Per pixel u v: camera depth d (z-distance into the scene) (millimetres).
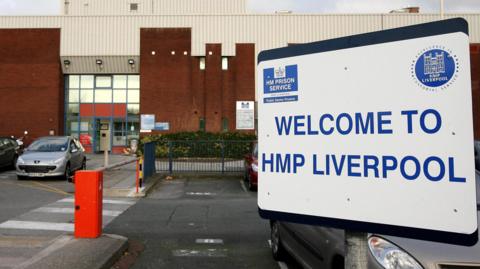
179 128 29484
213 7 39625
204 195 13211
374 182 2055
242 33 29688
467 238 1796
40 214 9398
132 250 6738
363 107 2090
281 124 2387
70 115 31109
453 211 1835
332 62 2193
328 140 2207
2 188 13664
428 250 3428
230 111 29641
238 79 29578
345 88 2148
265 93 2461
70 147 17047
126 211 10172
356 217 2104
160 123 29484
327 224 2199
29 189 13445
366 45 2080
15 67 29953
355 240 2137
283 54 2373
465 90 1803
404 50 1967
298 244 5293
